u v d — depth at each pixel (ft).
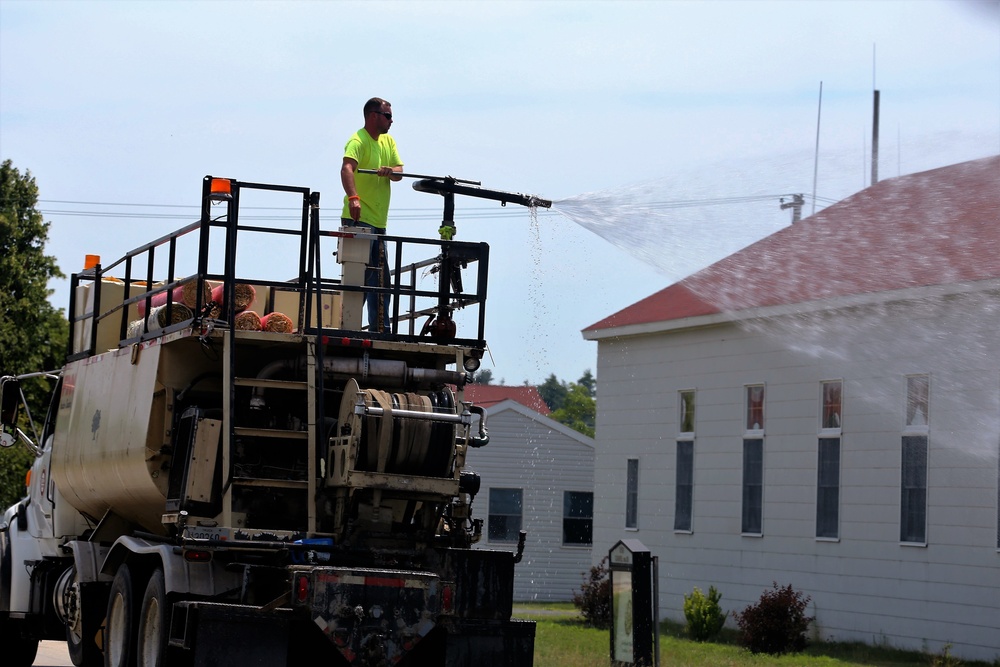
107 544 57.26
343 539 45.29
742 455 109.91
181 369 49.39
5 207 204.74
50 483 64.13
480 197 49.34
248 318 47.91
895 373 91.30
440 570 46.60
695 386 116.88
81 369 60.39
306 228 47.88
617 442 127.65
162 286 50.11
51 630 63.72
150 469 49.26
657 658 70.18
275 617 43.21
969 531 86.12
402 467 45.06
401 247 49.32
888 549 92.89
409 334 49.47
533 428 162.50
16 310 199.21
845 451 97.71
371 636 42.63
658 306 124.36
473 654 46.44
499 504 160.56
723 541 111.45
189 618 43.37
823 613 98.94
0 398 66.39
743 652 90.99
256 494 46.37
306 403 48.42
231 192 46.83
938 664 80.89
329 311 56.59
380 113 54.65
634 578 71.92
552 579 159.74
